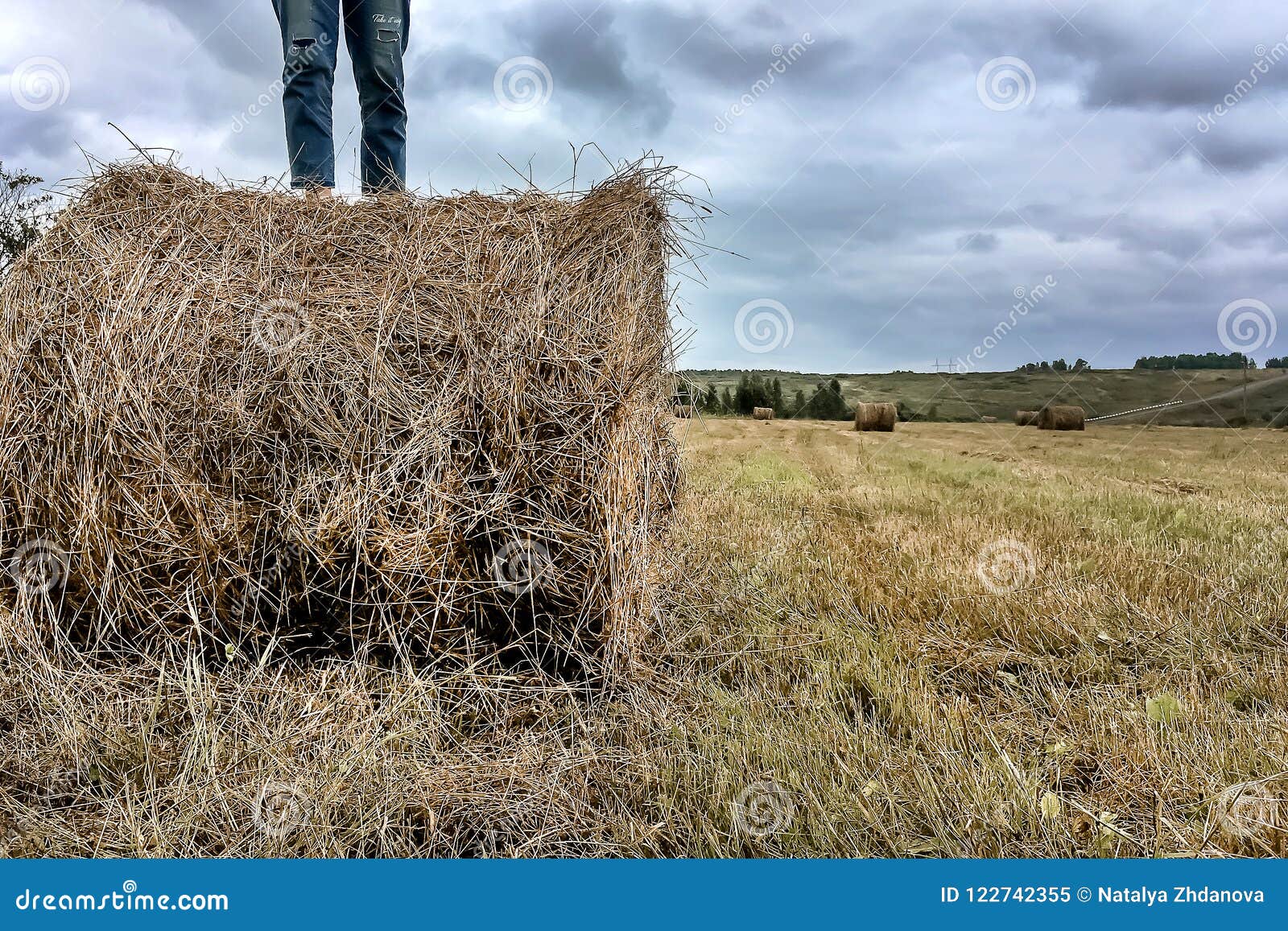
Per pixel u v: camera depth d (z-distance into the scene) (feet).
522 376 7.37
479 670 7.70
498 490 7.41
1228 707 7.29
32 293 7.71
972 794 5.78
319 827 5.56
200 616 7.59
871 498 18.28
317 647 7.74
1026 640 9.21
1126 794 6.08
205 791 5.90
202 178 8.56
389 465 7.38
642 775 6.36
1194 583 10.93
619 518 7.58
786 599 10.36
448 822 5.98
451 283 7.69
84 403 7.30
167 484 7.39
